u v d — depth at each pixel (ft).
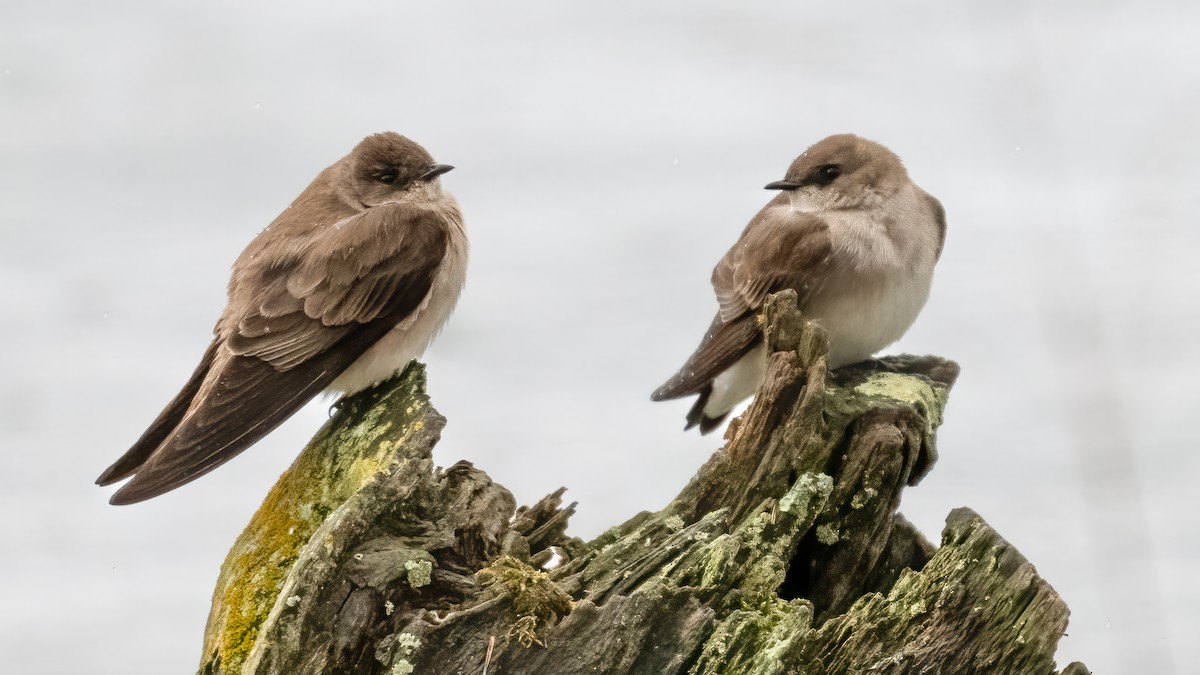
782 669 29.48
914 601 31.35
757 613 30.40
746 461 33.94
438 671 29.45
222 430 40.22
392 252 44.01
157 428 42.22
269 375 41.83
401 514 31.91
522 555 32.81
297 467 36.37
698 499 33.76
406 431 35.63
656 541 32.35
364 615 30.40
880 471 33.68
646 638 29.60
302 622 30.12
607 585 30.68
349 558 30.86
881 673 30.55
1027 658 30.86
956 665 30.86
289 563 34.14
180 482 38.58
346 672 30.19
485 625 29.71
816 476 33.17
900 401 35.09
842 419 34.32
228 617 33.19
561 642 29.53
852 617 31.24
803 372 34.06
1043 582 31.30
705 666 29.63
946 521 32.71
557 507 34.53
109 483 41.29
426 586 30.91
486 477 33.99
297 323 42.70
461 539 32.42
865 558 33.88
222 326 43.68
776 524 32.63
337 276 43.27
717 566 30.76
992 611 31.17
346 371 43.73
